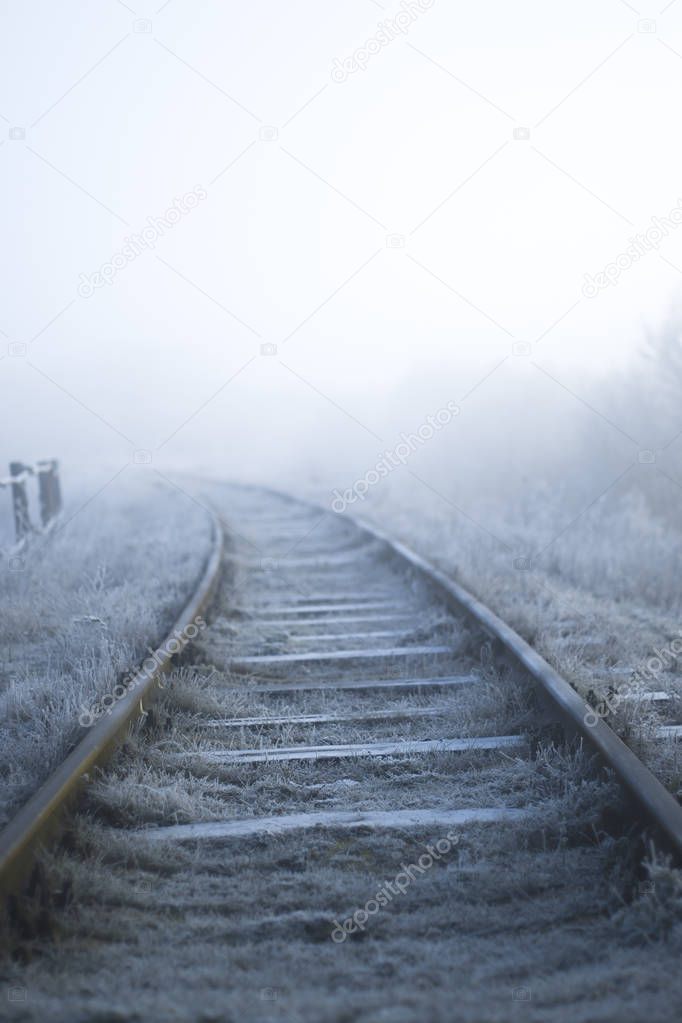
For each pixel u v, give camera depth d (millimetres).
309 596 9617
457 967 2914
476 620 7180
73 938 3143
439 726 5332
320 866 3695
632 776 3812
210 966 2957
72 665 6320
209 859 3754
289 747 4973
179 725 5352
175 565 10758
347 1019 2543
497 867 3602
